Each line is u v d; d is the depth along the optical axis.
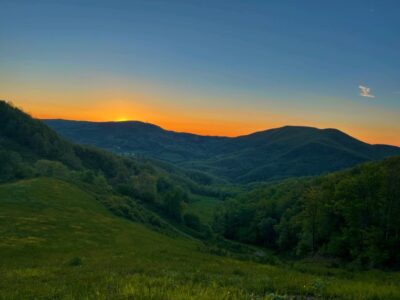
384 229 58.69
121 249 52.47
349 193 62.09
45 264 30.81
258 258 49.53
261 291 13.49
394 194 57.78
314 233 77.44
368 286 14.97
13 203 84.44
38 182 110.12
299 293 13.82
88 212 92.50
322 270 34.75
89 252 48.38
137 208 123.88
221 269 23.14
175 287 12.05
